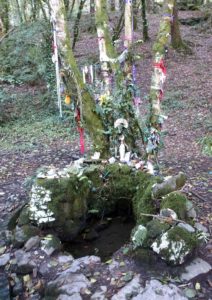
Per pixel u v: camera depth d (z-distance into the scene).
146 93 9.12
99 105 3.92
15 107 8.74
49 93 8.53
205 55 12.21
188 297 2.54
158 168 3.92
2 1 11.95
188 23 16.81
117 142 3.93
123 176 3.66
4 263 3.08
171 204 3.05
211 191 4.09
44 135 7.05
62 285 2.70
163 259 2.72
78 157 5.67
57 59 3.92
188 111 8.06
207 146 5.86
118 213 3.73
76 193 3.33
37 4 10.51
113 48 4.09
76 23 10.12
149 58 11.75
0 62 10.21
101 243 3.39
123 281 2.68
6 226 3.57
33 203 3.26
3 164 5.55
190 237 2.77
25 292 2.85
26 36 8.95
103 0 4.02
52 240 3.14
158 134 3.93
